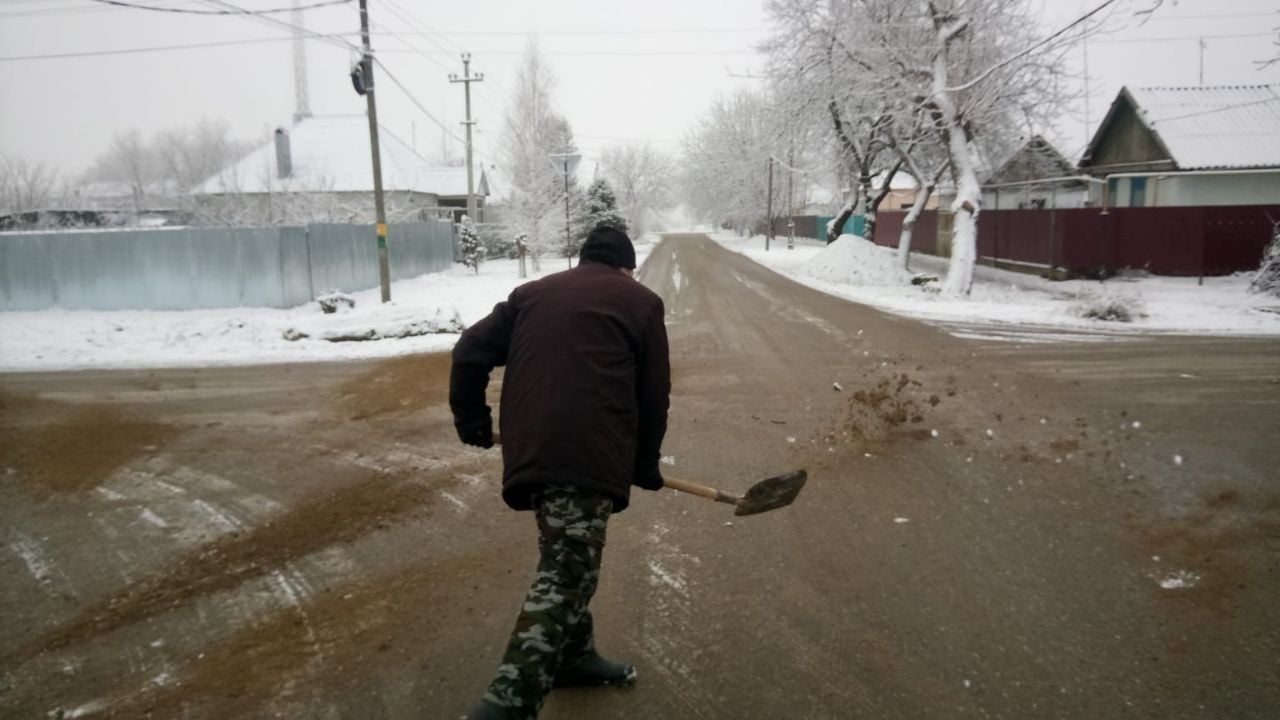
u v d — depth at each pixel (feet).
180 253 60.95
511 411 9.14
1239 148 82.48
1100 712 10.00
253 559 15.33
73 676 11.19
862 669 11.10
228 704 10.42
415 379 33.17
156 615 13.04
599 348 9.19
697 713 10.13
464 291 74.08
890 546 15.47
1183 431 23.22
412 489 19.42
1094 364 34.06
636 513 17.49
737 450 22.21
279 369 36.45
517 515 17.60
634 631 12.30
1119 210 73.67
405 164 149.18
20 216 100.17
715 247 164.25
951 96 68.18
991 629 12.17
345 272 72.13
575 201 111.96
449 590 13.80
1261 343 39.63
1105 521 16.58
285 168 128.47
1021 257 85.15
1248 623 12.22
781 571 14.43
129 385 33.35
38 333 47.67
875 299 64.08
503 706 8.16
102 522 17.49
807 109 84.79
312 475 20.68
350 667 11.30
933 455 21.30
